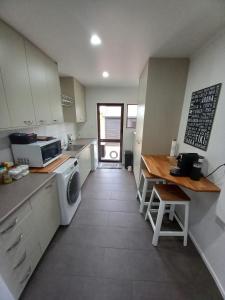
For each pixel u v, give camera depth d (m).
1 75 1.30
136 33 1.55
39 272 1.48
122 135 4.71
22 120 1.60
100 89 4.38
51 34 1.56
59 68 2.69
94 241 1.86
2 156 1.74
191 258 1.65
